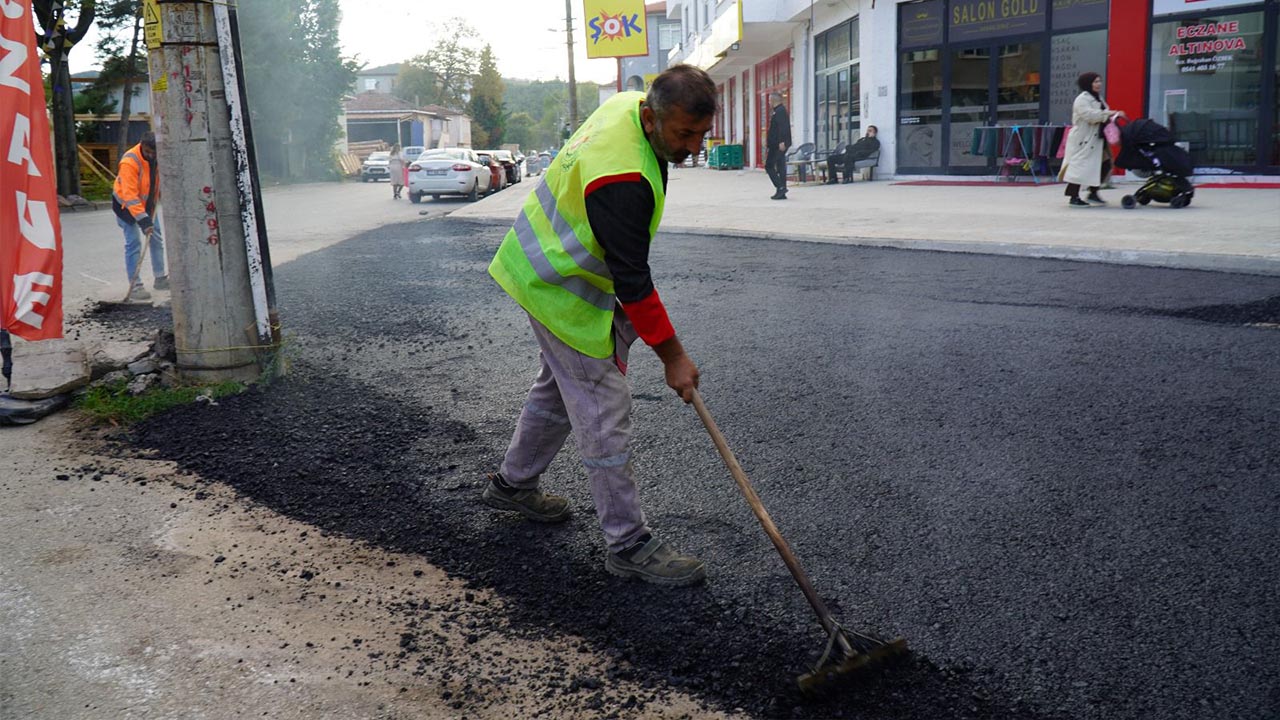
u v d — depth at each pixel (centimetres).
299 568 328
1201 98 1528
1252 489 348
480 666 268
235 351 525
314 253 1172
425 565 330
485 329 672
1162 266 788
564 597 304
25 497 391
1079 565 304
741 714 243
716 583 306
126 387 514
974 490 362
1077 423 425
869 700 245
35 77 521
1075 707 238
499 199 2122
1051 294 700
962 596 290
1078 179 1206
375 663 270
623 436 306
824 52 2417
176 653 276
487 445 437
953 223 1095
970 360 532
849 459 399
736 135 3731
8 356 518
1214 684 244
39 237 528
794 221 1219
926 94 1970
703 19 3709
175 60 497
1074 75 1731
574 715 245
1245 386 462
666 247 1079
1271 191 1342
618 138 274
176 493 394
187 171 505
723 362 555
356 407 496
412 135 7475
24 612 300
